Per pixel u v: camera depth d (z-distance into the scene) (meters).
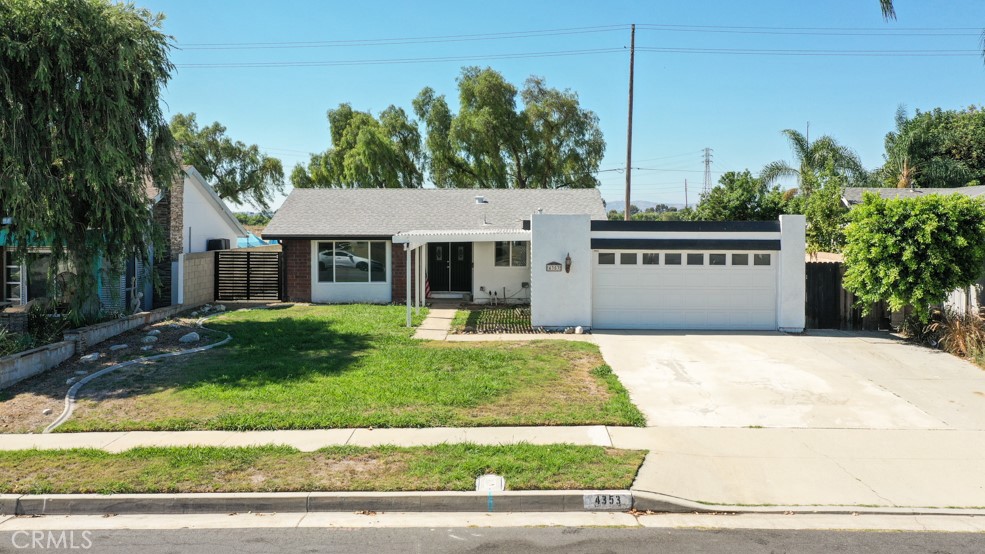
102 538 6.06
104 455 7.75
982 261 14.34
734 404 10.09
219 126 53.50
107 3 13.41
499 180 41.34
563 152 42.38
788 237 16.36
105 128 13.30
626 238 16.61
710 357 13.34
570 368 12.18
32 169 12.36
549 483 6.92
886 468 7.55
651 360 13.06
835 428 8.97
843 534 6.07
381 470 7.28
